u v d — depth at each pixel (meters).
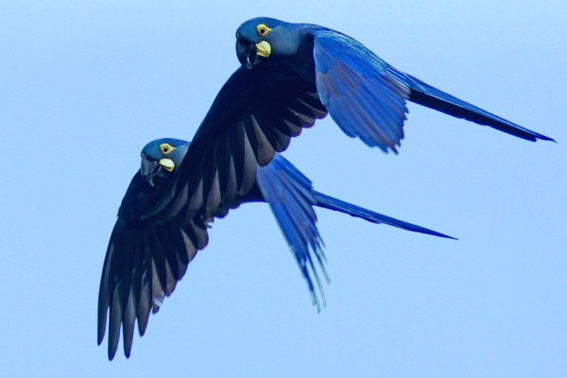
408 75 16.69
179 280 17.64
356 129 14.90
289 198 16.83
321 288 16.36
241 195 17.11
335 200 17.73
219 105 16.89
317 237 16.58
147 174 18.00
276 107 16.92
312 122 16.91
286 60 16.81
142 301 17.81
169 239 17.62
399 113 15.10
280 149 16.88
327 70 15.38
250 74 16.86
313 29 16.70
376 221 17.69
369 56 15.55
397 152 14.82
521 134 16.55
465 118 16.67
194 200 17.23
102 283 17.98
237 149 16.97
